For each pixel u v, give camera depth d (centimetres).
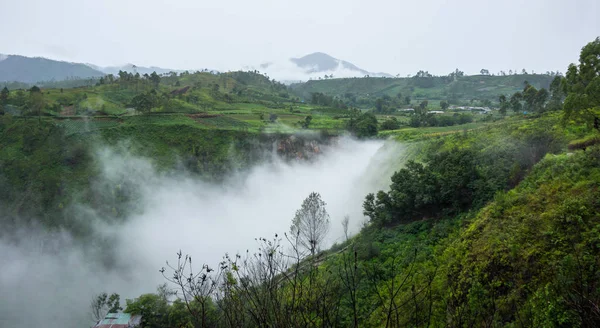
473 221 2011
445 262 1822
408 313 1253
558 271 1209
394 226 2975
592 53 1997
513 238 1496
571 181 1627
